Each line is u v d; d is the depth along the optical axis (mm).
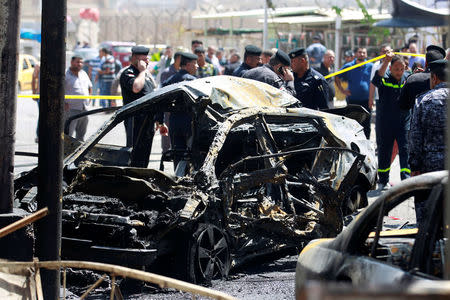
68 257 7492
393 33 26609
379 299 2254
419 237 4176
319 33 29469
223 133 8039
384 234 5477
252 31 34562
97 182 7824
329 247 5117
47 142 6156
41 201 6207
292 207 8320
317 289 2232
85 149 8625
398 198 4633
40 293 5434
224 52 34938
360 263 4613
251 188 8523
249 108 8734
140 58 11172
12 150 6418
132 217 7379
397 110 12625
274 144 8445
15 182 8359
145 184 7512
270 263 8711
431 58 10258
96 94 27203
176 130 11078
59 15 6066
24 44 35875
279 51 11789
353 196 9609
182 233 7473
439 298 2301
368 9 28281
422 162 7688
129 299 7137
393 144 12891
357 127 9734
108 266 4656
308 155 9398
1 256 6145
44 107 6145
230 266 7867
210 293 4211
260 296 7203
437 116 7469
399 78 12578
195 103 8438
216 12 34719
